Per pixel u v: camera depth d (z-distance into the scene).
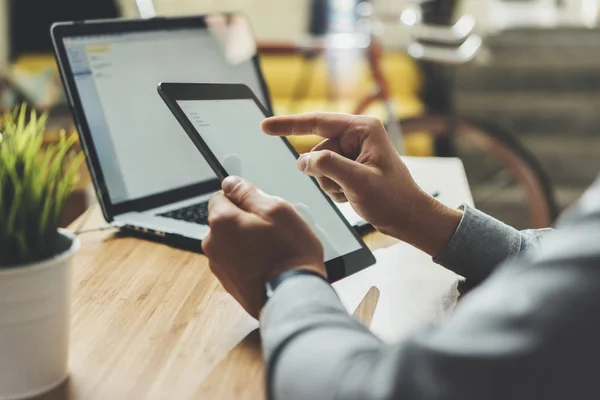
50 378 0.57
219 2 4.08
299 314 0.49
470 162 3.38
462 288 0.79
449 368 0.35
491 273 0.79
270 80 3.65
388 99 2.62
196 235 0.90
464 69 3.57
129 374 0.60
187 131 0.79
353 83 3.58
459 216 0.80
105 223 1.02
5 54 3.59
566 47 3.53
